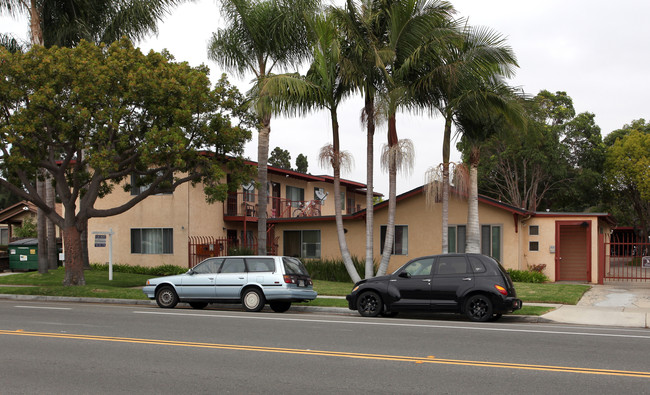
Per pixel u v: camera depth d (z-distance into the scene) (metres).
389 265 26.67
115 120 18.67
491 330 11.97
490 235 25.19
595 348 9.82
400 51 20.80
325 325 12.72
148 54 20.16
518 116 19.98
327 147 22.05
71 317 14.12
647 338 10.95
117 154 20.64
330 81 21.00
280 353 9.35
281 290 15.98
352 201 43.41
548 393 6.89
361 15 20.62
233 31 23.48
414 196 26.44
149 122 20.25
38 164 19.81
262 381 7.51
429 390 7.03
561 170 43.06
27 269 29.02
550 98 46.28
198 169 23.92
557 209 50.38
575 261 25.98
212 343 10.29
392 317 15.30
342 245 22.41
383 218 27.03
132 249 29.61
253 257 16.61
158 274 28.12
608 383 7.36
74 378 7.72
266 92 20.09
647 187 42.88
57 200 28.00
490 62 20.25
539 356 9.10
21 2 23.30
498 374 7.86
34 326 12.48
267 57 23.72
